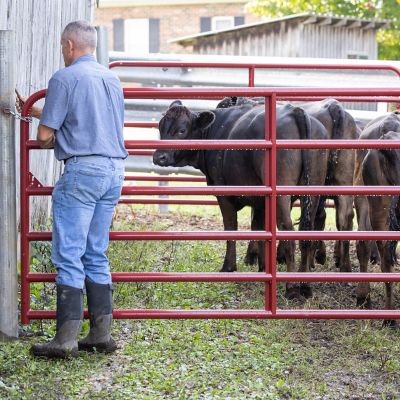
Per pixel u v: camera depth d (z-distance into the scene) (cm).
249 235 760
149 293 898
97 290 718
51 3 1114
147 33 4619
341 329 812
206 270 1048
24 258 749
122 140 714
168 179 1301
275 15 3441
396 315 773
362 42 3019
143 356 719
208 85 1535
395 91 744
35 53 1029
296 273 770
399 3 3189
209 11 4519
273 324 820
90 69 696
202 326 805
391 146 751
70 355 698
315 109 1057
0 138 722
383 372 708
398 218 899
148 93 746
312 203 982
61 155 691
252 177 1007
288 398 650
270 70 1612
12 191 729
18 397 616
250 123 1004
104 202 710
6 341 734
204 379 673
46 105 685
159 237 757
